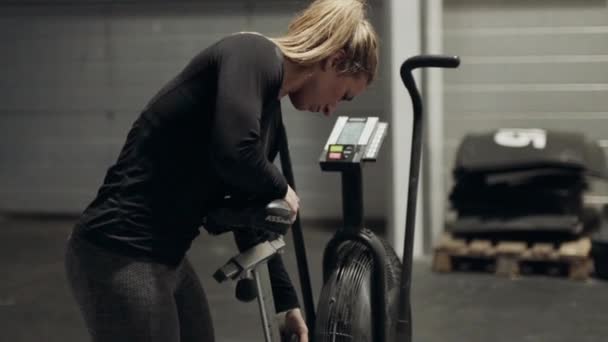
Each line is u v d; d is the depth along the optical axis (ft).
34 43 20.67
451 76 18.38
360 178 7.35
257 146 5.98
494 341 12.55
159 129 6.31
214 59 6.20
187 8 19.90
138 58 20.30
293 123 19.83
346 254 7.59
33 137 21.03
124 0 20.11
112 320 6.40
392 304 7.93
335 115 19.60
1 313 14.10
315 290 14.93
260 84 6.06
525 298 14.42
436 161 16.75
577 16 17.72
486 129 18.42
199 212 6.55
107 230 6.35
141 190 6.35
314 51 6.48
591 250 15.34
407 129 16.03
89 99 20.66
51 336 13.03
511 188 15.75
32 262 17.22
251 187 6.12
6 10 20.65
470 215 16.05
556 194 15.56
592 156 15.83
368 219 19.66
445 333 12.92
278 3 19.48
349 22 6.57
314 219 20.03
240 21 19.72
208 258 17.35
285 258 17.04
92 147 20.81
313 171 19.88
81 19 20.38
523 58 18.06
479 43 18.17
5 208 21.33
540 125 18.21
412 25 15.71
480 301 14.32
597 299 14.26
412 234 7.73
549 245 15.56
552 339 12.59
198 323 7.25
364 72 6.81
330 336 7.20
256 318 13.70
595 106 17.95
